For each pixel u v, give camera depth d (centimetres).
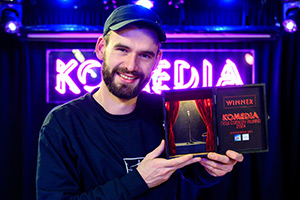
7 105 300
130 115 86
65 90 303
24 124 297
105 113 85
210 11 311
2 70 299
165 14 306
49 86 303
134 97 82
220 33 296
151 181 74
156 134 89
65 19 304
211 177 91
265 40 306
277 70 310
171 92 79
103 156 81
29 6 299
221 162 81
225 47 316
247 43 316
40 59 307
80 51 304
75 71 305
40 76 306
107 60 78
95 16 305
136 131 86
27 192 293
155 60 86
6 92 300
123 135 84
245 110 81
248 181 303
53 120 83
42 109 305
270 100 313
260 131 81
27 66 302
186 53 312
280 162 305
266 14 313
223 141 80
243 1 308
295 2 282
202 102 81
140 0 289
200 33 295
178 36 293
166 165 73
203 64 312
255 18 313
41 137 82
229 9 313
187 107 81
